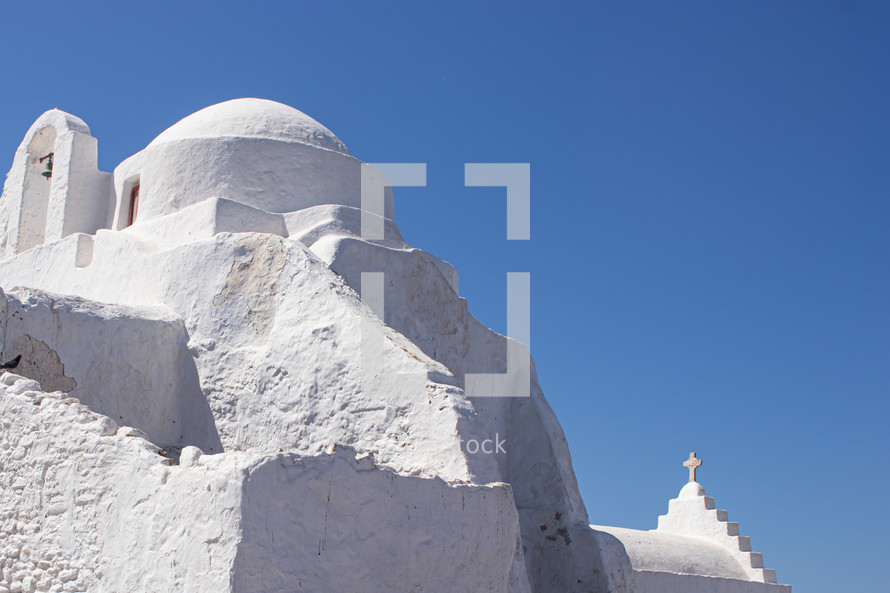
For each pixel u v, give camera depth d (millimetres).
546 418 14086
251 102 15891
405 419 10125
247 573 7320
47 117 16438
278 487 7621
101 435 8625
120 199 15195
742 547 16391
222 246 11844
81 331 10883
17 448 9320
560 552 13328
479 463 9727
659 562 14641
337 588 7922
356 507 8188
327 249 12375
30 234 16469
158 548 7801
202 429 11344
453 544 8961
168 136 15344
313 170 14719
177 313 11922
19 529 9031
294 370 10852
